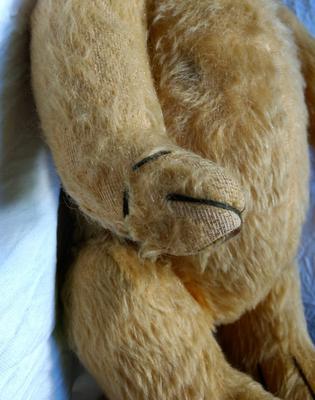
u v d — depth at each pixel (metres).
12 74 0.26
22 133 0.27
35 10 0.27
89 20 0.25
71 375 0.34
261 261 0.30
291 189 0.30
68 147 0.25
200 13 0.29
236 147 0.29
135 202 0.23
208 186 0.22
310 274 0.42
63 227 0.32
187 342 0.29
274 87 0.30
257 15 0.30
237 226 0.22
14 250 0.26
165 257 0.29
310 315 0.43
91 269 0.29
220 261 0.29
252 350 0.35
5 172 0.26
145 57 0.27
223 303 0.31
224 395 0.30
